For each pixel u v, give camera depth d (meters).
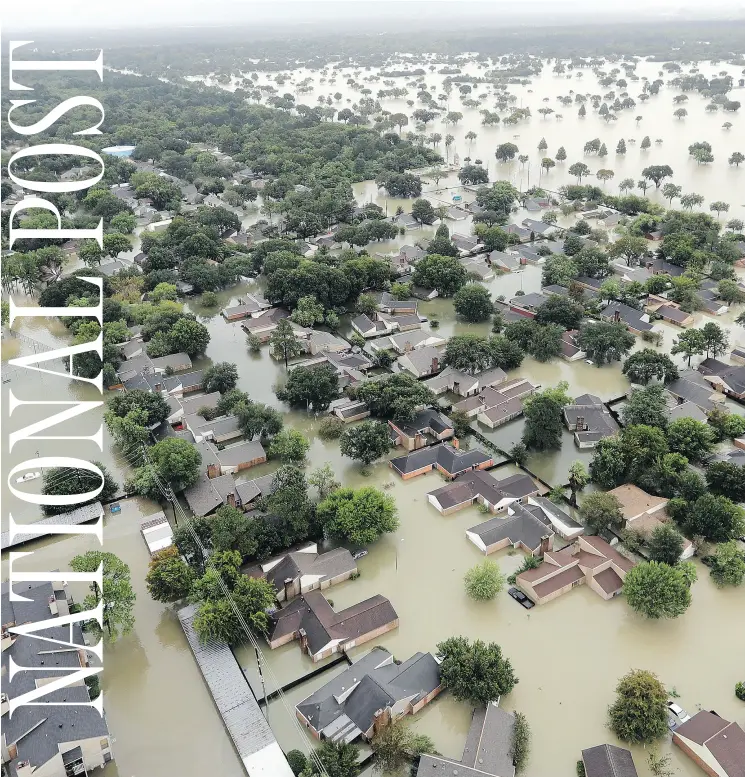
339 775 81.31
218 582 105.56
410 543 123.81
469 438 154.38
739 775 80.12
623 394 168.88
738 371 166.88
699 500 120.75
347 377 173.12
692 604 110.19
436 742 88.75
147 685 99.19
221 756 88.69
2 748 81.62
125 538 126.06
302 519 118.75
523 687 96.12
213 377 168.38
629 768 81.00
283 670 99.75
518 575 112.75
